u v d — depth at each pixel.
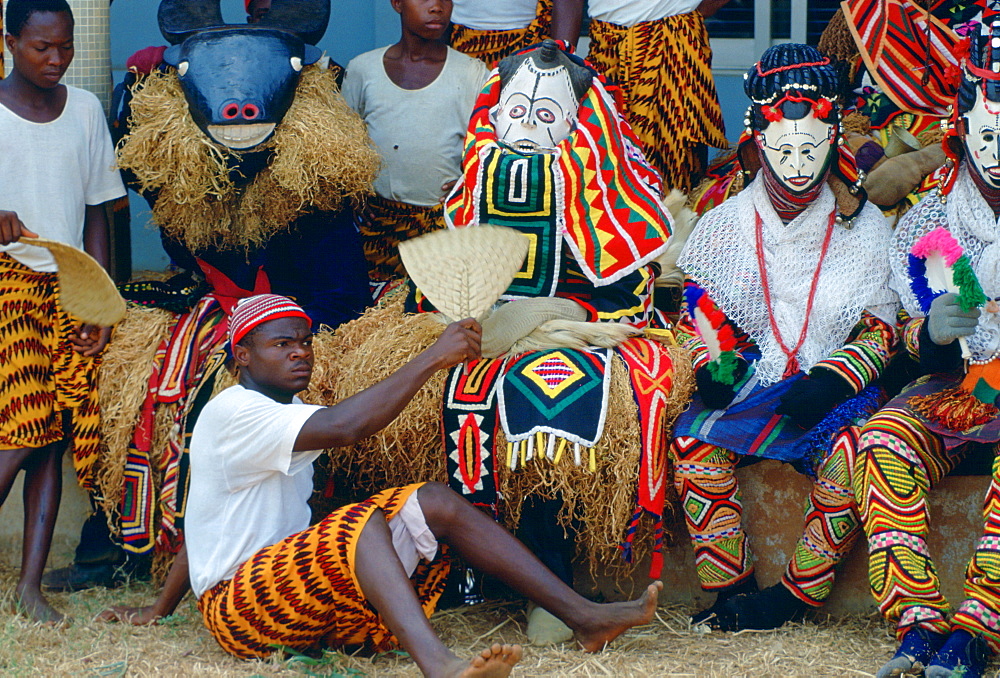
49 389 10.31
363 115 12.03
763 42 15.66
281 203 10.76
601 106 10.50
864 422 9.23
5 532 11.05
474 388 9.46
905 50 10.74
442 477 9.73
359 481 10.17
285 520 8.84
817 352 9.66
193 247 11.02
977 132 9.03
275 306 8.97
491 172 10.19
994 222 9.19
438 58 11.92
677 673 8.48
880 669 8.26
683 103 12.33
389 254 12.16
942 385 9.20
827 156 9.53
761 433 9.30
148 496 10.40
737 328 10.00
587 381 9.33
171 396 10.40
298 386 8.98
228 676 8.33
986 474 9.33
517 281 10.24
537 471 9.30
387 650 8.80
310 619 8.51
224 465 8.66
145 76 10.90
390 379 8.56
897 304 9.72
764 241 9.84
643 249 10.23
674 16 12.27
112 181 10.88
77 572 10.70
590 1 12.55
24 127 10.20
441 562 9.45
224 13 15.37
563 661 8.70
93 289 9.19
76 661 8.63
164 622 9.35
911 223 9.58
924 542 8.69
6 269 10.05
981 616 8.32
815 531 9.25
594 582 10.16
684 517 9.89
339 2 15.32
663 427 9.44
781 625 9.37
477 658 7.41
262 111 10.28
